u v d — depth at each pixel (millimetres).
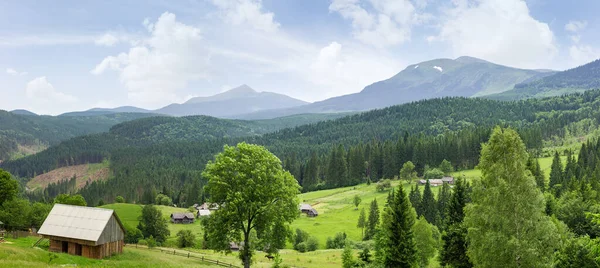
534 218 37406
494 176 39750
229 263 68500
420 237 72250
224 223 47938
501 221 38094
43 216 102125
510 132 39562
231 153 49438
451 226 53500
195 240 118375
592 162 150000
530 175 39406
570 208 74000
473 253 40812
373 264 60938
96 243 55781
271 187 48250
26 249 47281
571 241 45938
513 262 36875
